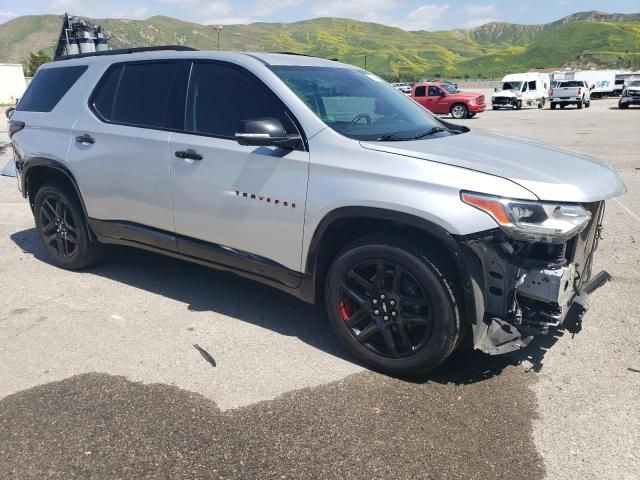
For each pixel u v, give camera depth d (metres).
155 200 4.13
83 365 3.45
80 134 4.56
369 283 3.28
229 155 3.67
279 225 3.51
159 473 2.52
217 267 4.00
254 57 3.83
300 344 3.72
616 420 2.88
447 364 3.46
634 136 15.74
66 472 2.52
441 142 3.46
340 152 3.28
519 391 3.16
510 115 28.84
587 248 3.34
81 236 4.87
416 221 2.99
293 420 2.89
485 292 3.02
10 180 9.74
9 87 56.41
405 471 2.54
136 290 4.62
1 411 2.98
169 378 3.30
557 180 2.95
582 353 3.56
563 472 2.53
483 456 2.63
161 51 4.30
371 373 3.36
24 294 4.54
